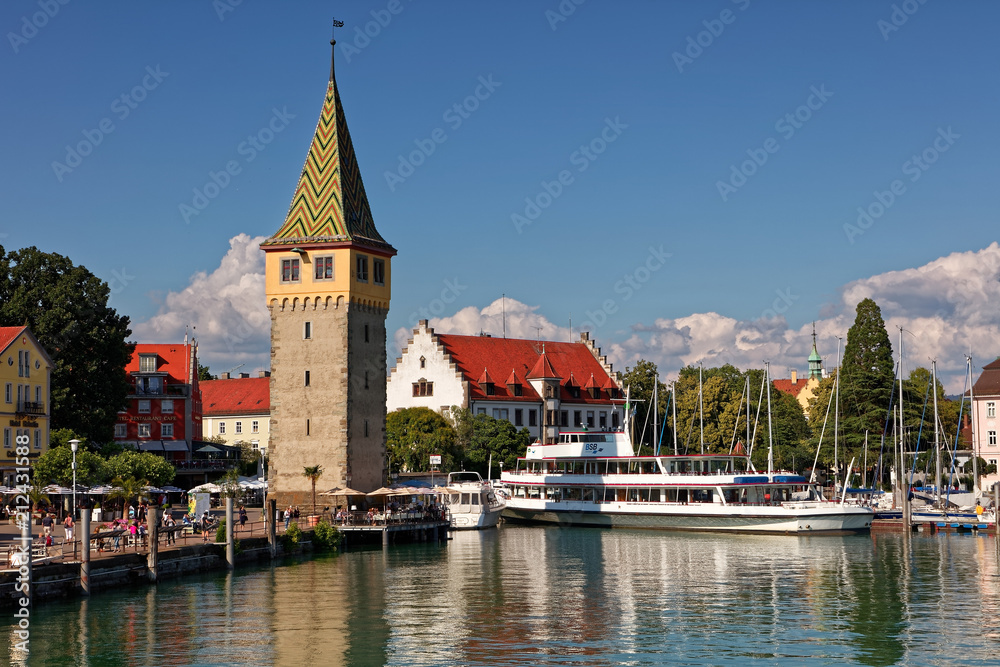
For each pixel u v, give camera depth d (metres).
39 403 109.75
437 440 146.38
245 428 185.00
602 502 122.38
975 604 65.00
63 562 64.94
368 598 67.62
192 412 157.88
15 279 119.62
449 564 85.31
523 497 131.00
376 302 113.12
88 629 57.53
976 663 50.69
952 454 139.00
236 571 79.56
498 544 102.50
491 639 55.88
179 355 160.00
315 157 113.94
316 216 111.56
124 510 94.56
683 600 67.31
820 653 52.69
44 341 114.94
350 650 53.53
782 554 92.00
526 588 72.19
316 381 109.50
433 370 166.00
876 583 73.69
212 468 154.12
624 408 183.25
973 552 92.06
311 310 110.06
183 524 83.62
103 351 117.81
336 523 101.62
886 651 53.03
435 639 55.84
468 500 122.44
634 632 57.53
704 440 174.75
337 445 108.44
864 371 161.38
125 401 121.62
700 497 116.69
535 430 171.75
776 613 62.72
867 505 114.12
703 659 51.62
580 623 59.94
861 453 158.38
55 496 95.88
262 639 55.75
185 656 52.31
